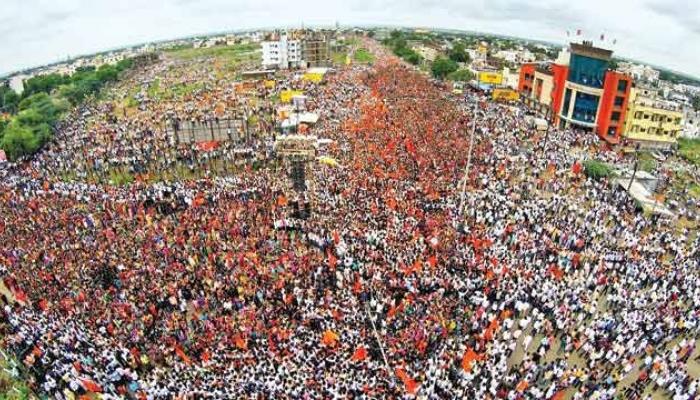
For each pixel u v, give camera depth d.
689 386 31.70
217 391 29.67
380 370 31.91
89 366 32.50
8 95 182.25
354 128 81.75
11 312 37.78
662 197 63.62
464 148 74.62
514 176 68.25
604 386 32.62
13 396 30.48
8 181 66.19
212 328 36.50
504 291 40.34
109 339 35.22
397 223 50.44
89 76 181.88
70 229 50.72
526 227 52.25
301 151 60.88
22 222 52.12
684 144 106.62
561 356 35.59
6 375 32.31
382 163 66.12
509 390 31.73
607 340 36.00
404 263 43.50
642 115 97.19
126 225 51.56
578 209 58.69
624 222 55.94
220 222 51.47
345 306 38.25
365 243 47.06
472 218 53.81
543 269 43.91
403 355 33.69
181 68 195.00
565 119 104.38
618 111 97.44
